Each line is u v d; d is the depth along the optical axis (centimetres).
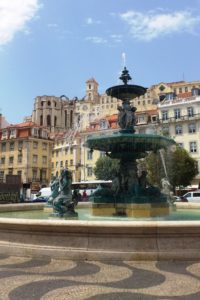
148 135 1173
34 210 1535
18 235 727
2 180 5766
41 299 456
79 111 12175
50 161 7506
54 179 1513
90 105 12281
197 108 5409
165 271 589
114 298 459
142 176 1242
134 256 654
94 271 593
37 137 7281
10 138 7331
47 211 1452
